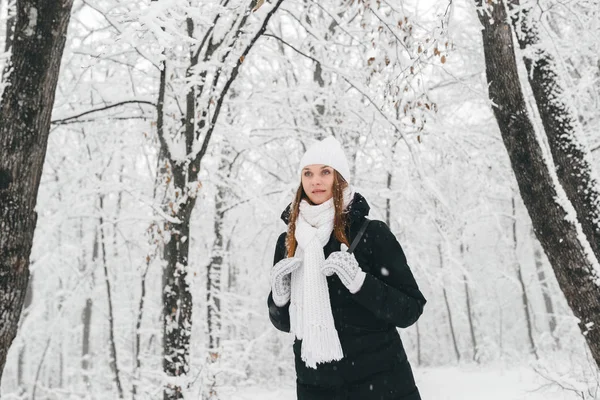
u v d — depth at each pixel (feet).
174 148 20.83
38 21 11.21
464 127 35.73
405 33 17.29
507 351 54.95
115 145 32.19
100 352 53.42
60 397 30.99
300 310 5.58
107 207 38.27
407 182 29.01
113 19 18.69
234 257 41.04
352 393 5.45
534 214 16.28
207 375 20.71
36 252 30.66
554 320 82.69
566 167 17.02
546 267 71.46
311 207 5.84
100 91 23.66
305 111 33.04
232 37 19.79
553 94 17.61
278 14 33.65
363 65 28.73
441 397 33.30
